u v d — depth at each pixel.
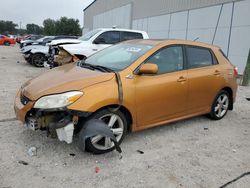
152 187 3.18
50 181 3.18
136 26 27.88
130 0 29.83
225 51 15.31
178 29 19.69
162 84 4.39
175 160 3.85
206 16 16.72
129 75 4.06
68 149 3.95
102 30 10.66
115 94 3.82
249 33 13.80
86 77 3.88
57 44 10.66
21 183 3.11
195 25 17.75
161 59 4.55
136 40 5.23
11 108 5.74
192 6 18.02
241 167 3.78
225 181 3.40
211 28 16.34
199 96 5.11
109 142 3.84
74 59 9.04
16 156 3.68
